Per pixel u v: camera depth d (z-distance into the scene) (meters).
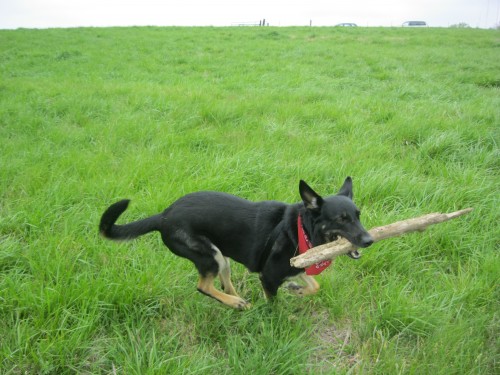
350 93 5.64
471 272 2.22
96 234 2.39
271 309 2.02
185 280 2.15
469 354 1.72
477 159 3.37
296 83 6.23
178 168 3.13
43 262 2.07
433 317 1.89
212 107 4.50
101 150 3.50
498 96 5.59
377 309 1.98
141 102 4.89
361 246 1.76
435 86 6.02
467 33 12.98
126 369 1.63
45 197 2.69
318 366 1.75
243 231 1.92
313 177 3.09
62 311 1.81
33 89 5.76
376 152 3.49
